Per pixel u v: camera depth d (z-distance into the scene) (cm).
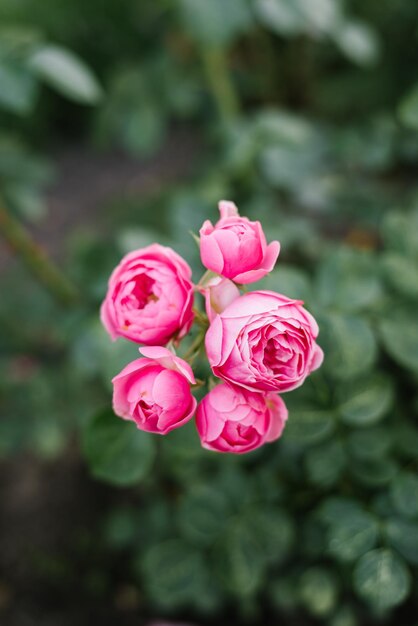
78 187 126
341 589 56
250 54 107
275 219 69
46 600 70
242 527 54
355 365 47
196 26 68
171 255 40
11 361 77
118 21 129
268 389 39
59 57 57
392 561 46
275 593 57
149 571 56
